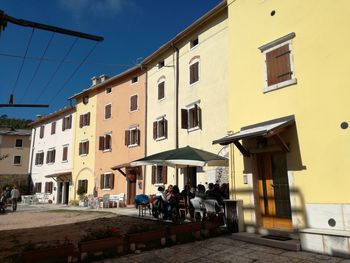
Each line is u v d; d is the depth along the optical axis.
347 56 7.72
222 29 15.08
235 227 9.54
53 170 31.81
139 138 20.94
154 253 7.54
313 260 6.57
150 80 20.73
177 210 12.48
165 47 18.75
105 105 25.48
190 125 16.41
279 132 8.43
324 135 7.91
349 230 7.14
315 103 8.24
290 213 8.59
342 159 7.49
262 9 10.15
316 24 8.52
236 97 10.56
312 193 7.94
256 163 9.72
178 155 10.86
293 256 6.94
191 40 17.20
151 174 19.03
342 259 6.54
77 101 29.72
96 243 7.05
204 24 16.23
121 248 7.47
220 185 13.58
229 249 7.80
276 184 9.09
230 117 10.67
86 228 11.68
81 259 6.80
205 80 15.72
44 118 34.59
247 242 8.52
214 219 9.85
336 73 7.89
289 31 9.20
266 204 9.28
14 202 21.39
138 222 12.55
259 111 9.72
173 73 18.30
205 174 14.62
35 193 34.44
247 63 10.37
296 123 8.58
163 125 18.58
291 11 9.24
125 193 21.39
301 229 7.81
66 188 30.00
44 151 34.31
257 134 8.16
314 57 8.43
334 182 7.56
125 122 22.67
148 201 14.67
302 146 8.34
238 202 9.65
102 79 27.48
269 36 9.79
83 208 21.55
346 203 7.28
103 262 6.84
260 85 9.81
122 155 22.42
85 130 27.66
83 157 27.25
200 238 9.05
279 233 8.52
